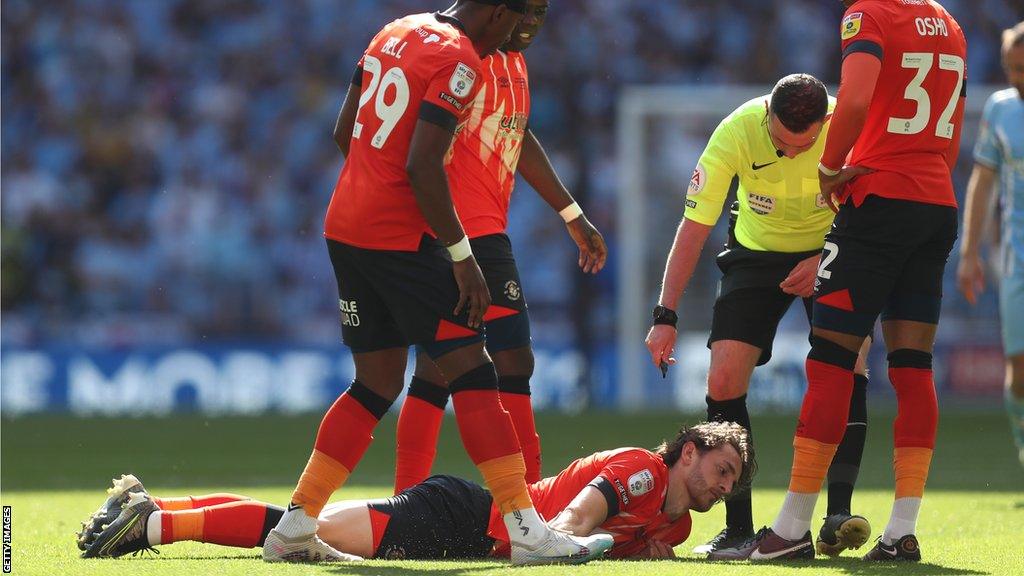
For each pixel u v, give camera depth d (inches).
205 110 2704.2
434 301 578.9
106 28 2775.6
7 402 2167.8
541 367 2209.6
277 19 2802.7
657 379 2164.1
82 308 2418.8
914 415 631.8
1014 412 1087.6
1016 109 1055.6
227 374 2206.0
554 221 2444.6
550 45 2640.3
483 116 722.8
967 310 2084.2
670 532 637.9
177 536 607.5
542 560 576.7
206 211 2564.0
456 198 719.7
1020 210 1063.6
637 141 2167.8
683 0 2696.9
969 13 2647.6
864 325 614.9
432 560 622.5
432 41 577.6
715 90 2518.5
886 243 608.7
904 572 574.6
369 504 622.8
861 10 606.9
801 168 703.1
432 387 722.2
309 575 535.8
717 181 709.9
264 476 1213.7
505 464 578.2
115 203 2596.0
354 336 612.4
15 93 2711.6
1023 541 725.9
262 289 2405.3
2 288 2353.6
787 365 2119.8
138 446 1569.9
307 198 2613.2
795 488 622.5
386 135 580.4
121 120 2682.1
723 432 632.4
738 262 728.3
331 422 605.6
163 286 2459.4
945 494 1035.9
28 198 2554.1
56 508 912.3
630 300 2171.5
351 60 2778.1
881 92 607.5
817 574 559.2
